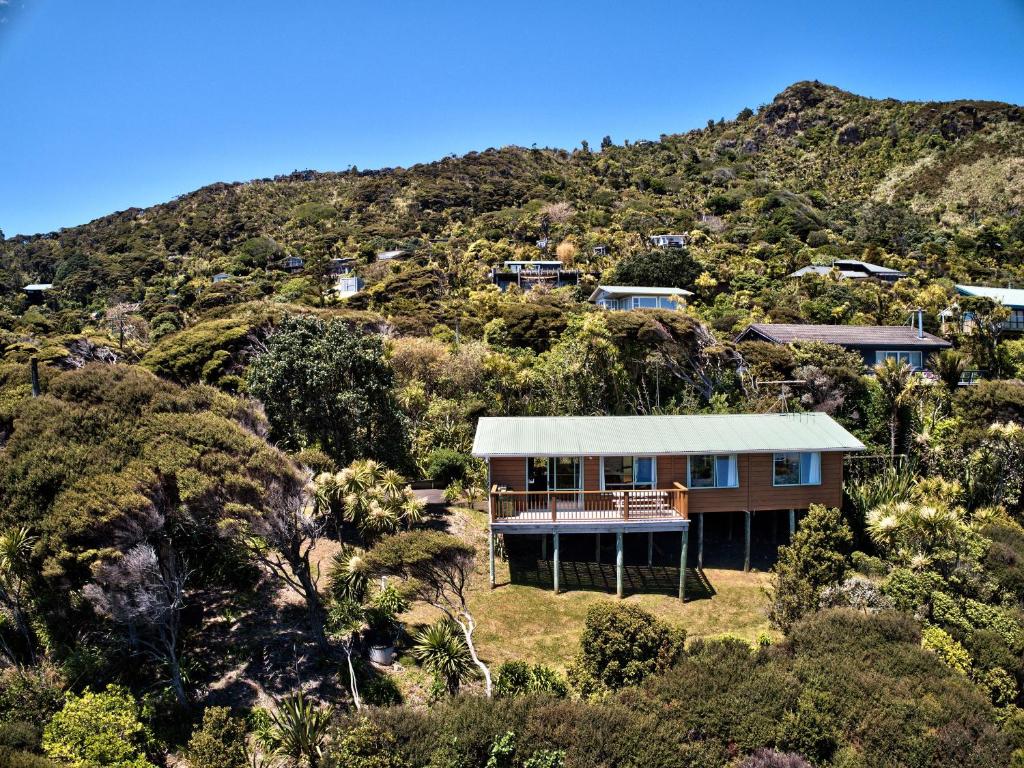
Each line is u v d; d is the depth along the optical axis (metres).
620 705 13.97
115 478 15.21
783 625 19.06
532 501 23.25
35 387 20.95
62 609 15.94
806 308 57.59
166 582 14.99
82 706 13.33
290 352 26.16
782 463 24.00
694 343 34.84
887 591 19.38
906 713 13.73
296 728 13.67
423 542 16.89
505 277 76.88
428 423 32.34
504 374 34.03
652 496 22.53
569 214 111.62
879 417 31.17
